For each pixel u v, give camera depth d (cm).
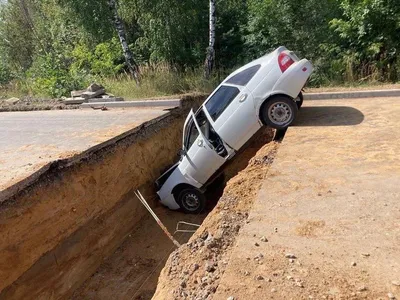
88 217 606
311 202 351
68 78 1413
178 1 1441
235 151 662
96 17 1505
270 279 254
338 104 768
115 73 1473
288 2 1169
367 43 1075
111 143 702
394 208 323
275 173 429
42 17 1950
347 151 473
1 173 536
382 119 602
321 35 1168
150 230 728
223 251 326
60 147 665
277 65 620
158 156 852
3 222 455
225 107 649
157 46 1488
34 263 493
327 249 279
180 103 1017
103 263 629
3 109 1183
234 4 1553
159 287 327
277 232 308
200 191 740
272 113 627
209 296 262
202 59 1485
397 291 231
